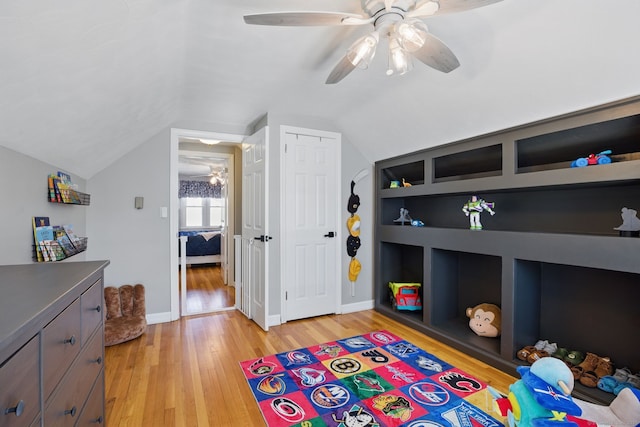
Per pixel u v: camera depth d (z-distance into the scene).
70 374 0.99
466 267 3.05
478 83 2.08
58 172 2.18
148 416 1.73
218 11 1.54
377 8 1.42
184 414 1.76
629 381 1.79
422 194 3.01
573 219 2.19
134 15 1.26
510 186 2.22
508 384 2.07
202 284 5.08
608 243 1.70
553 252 1.96
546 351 2.18
